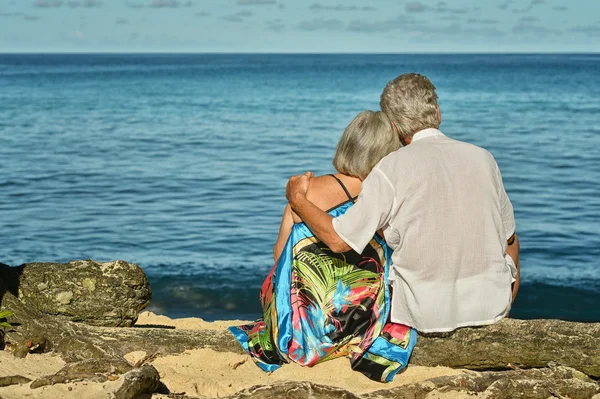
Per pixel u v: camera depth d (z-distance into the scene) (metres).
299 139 29.14
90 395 3.05
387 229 3.40
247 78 92.88
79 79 86.19
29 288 4.27
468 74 102.88
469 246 3.33
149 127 33.81
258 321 4.14
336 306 3.60
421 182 3.29
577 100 50.03
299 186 3.56
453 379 3.35
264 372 3.70
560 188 17.56
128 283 4.43
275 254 3.88
